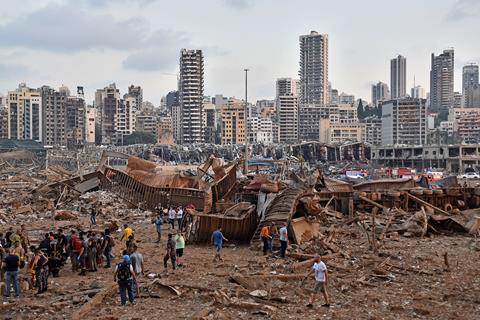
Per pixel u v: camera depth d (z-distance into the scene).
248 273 24.72
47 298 20.86
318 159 178.38
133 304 19.84
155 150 185.12
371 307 20.02
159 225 35.84
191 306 19.66
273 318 18.36
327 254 29.80
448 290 22.78
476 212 44.03
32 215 50.34
